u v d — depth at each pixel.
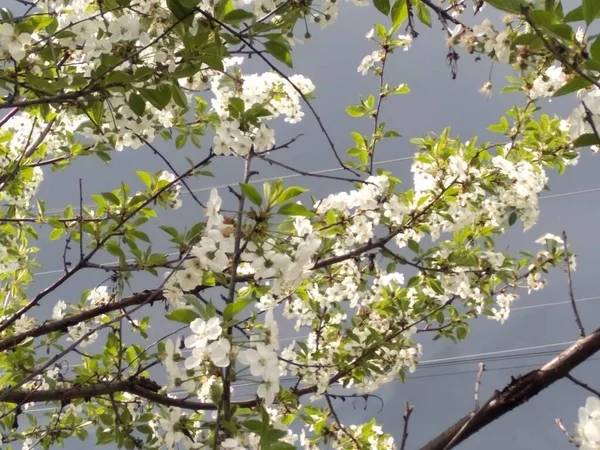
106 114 2.91
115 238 3.59
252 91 3.16
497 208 3.66
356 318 3.91
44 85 2.38
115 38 2.41
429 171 3.67
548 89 2.16
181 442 2.26
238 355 1.81
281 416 3.56
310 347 3.91
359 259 3.64
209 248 2.00
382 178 3.51
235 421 1.85
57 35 2.45
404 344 3.96
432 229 3.70
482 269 3.92
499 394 1.61
